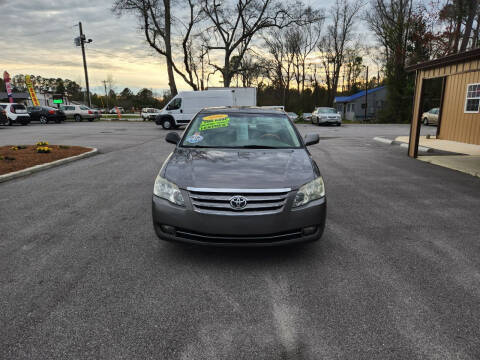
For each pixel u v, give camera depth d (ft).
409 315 8.57
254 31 112.06
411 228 14.79
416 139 34.45
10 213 16.46
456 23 100.07
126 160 32.22
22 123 86.74
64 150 35.47
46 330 7.91
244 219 10.16
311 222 10.75
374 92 161.48
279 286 9.92
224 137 14.71
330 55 171.83
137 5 97.30
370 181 24.12
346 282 10.16
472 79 44.68
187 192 10.55
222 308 8.82
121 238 13.38
